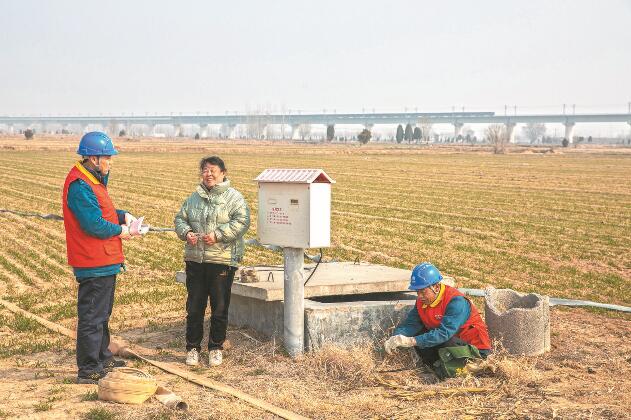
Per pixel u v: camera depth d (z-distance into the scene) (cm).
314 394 762
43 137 18425
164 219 2642
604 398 729
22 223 2452
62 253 1848
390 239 2189
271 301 953
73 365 891
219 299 878
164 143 14325
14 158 7050
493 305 927
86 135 796
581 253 1972
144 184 4284
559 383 786
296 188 855
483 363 810
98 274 790
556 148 15738
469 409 700
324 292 955
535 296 941
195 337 895
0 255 1800
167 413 684
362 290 979
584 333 1048
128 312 1197
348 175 5572
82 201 775
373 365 840
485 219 2802
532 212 3106
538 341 905
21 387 785
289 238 867
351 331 909
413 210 3097
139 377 730
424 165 7344
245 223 880
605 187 4672
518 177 5578
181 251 1880
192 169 5766
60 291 1380
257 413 693
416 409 705
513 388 760
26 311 1206
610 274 1659
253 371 848
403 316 934
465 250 1991
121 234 795
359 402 723
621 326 1104
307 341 889
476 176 5625
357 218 2769
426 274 858
